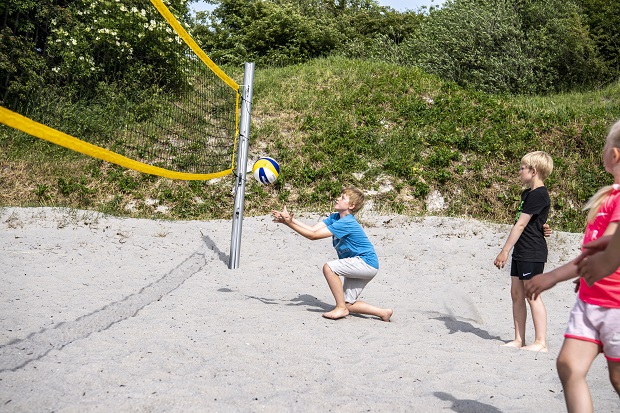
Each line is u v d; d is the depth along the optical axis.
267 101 12.33
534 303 4.30
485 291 6.49
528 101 13.28
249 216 9.10
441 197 9.79
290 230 8.34
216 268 6.88
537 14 18.52
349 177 10.02
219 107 10.41
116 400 2.71
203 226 8.48
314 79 13.23
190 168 8.90
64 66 7.44
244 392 2.91
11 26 7.23
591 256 1.93
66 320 4.25
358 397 2.93
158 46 10.33
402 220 8.64
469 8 18.88
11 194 9.31
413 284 6.64
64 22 7.92
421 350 3.91
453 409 2.80
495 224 8.57
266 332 4.14
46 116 6.96
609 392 3.15
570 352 2.15
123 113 8.49
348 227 4.78
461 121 11.34
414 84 12.79
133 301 5.01
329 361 3.54
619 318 2.07
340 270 4.75
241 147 7.08
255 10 22.59
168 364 3.30
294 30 21.70
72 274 6.01
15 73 6.96
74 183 9.65
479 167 10.13
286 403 2.77
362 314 5.13
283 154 10.55
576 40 17.27
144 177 9.95
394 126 11.29
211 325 4.30
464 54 17.53
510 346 4.29
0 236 7.21
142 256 7.06
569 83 17.75
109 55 8.77
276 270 6.90
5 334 3.77
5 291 5.13
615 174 2.25
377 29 27.70
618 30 18.56
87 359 3.34
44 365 3.17
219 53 21.38
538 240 4.32
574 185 9.85
